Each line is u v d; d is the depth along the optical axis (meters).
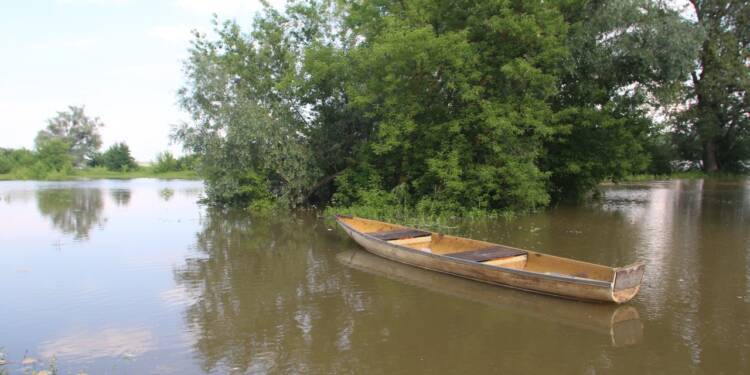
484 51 17.56
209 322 7.68
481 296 8.77
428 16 17.36
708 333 7.05
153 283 9.87
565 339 6.90
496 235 14.60
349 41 21.14
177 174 54.69
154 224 17.62
